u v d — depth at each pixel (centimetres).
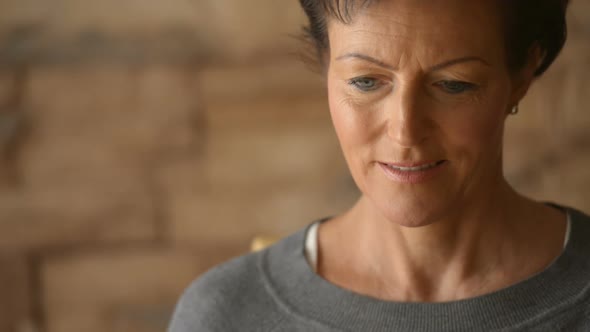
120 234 240
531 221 107
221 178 235
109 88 230
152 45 227
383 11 82
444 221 100
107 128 232
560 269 101
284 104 229
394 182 90
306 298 108
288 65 226
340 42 87
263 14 223
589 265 101
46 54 228
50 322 249
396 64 83
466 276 103
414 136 85
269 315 110
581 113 219
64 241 242
